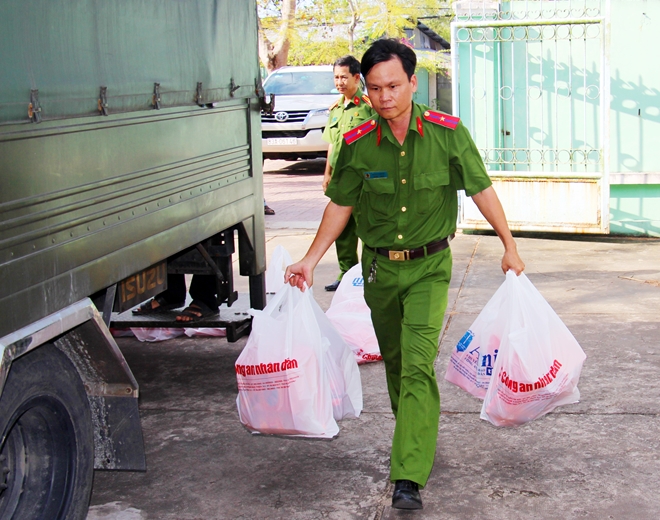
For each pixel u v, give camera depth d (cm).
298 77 1667
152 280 379
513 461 362
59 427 272
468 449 376
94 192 283
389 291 336
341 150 331
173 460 375
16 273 238
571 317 578
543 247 821
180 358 526
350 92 615
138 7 319
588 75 847
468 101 888
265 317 347
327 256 818
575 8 850
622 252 785
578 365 350
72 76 268
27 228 243
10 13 234
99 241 287
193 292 493
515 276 339
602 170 814
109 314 303
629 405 419
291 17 2366
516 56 863
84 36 277
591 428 393
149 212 328
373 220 334
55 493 273
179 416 429
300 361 338
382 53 303
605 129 808
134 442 309
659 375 459
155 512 327
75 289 271
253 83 459
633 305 601
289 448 385
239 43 438
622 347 509
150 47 329
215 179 404
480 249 823
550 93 859
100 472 363
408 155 318
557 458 363
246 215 452
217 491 344
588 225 827
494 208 331
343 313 504
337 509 325
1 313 231
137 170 317
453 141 320
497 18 859
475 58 874
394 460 317
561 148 866
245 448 387
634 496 326
